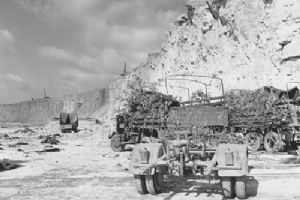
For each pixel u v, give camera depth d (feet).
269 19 95.25
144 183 32.04
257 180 36.40
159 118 63.05
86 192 34.06
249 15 102.42
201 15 129.18
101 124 174.50
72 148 87.35
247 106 65.26
